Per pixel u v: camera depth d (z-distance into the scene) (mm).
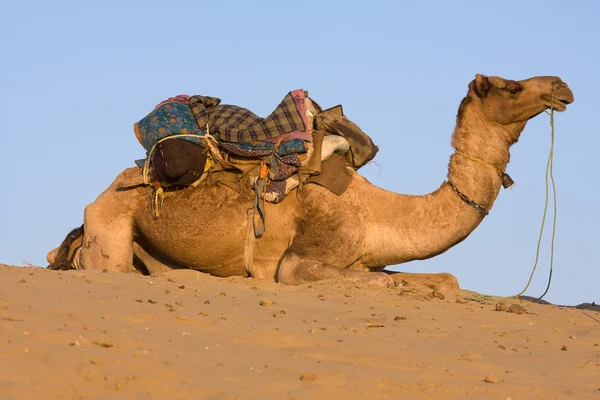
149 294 25750
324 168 34031
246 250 34250
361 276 32062
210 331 21266
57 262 36812
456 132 34594
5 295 22953
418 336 24141
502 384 19312
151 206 34969
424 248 34312
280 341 20969
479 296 32344
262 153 32969
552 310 31000
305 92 34594
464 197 34062
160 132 33219
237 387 16484
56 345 17641
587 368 22141
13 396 14352
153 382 15859
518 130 34469
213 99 34312
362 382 17812
